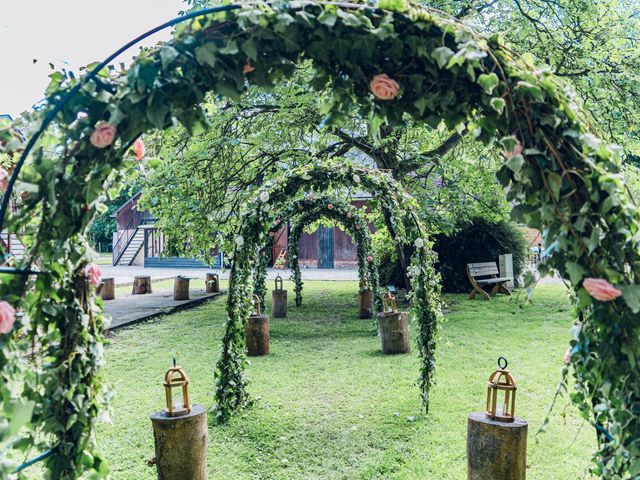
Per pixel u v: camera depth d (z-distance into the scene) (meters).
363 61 1.61
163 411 2.87
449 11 7.56
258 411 4.06
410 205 4.47
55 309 1.72
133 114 1.54
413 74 1.62
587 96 6.94
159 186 7.66
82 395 1.81
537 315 8.13
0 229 1.53
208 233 8.27
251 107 7.90
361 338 6.96
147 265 23.16
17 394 1.56
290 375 5.08
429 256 4.26
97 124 1.54
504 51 1.64
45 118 1.50
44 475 1.80
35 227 1.62
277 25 1.50
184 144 7.73
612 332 1.59
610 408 1.71
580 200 1.54
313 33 1.57
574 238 1.53
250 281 4.23
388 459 3.18
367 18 1.53
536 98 1.53
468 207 8.85
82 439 1.83
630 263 1.54
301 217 9.73
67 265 1.68
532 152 1.50
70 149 1.56
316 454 3.29
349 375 5.05
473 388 4.48
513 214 1.62
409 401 4.22
